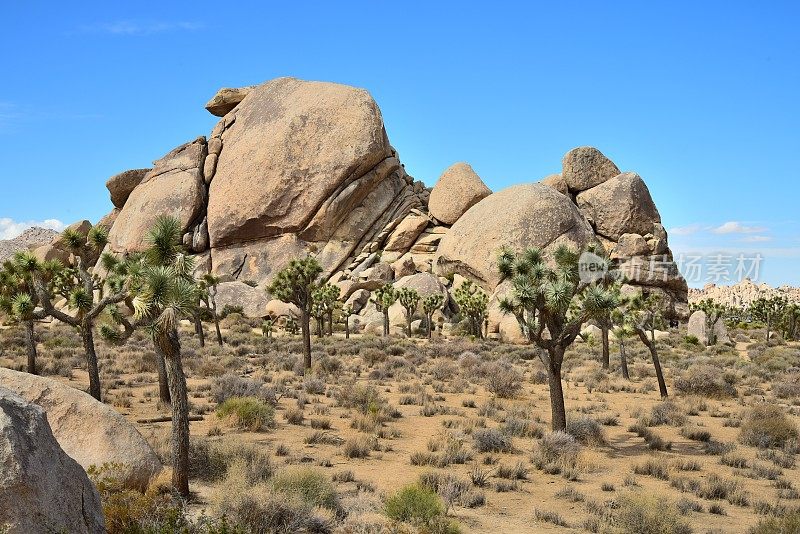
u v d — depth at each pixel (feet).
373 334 222.07
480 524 38.99
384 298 213.25
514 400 92.63
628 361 151.23
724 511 43.37
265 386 85.15
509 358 154.81
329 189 297.53
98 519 22.93
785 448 65.00
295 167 302.04
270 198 298.97
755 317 279.28
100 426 37.01
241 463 42.68
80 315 68.18
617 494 45.60
